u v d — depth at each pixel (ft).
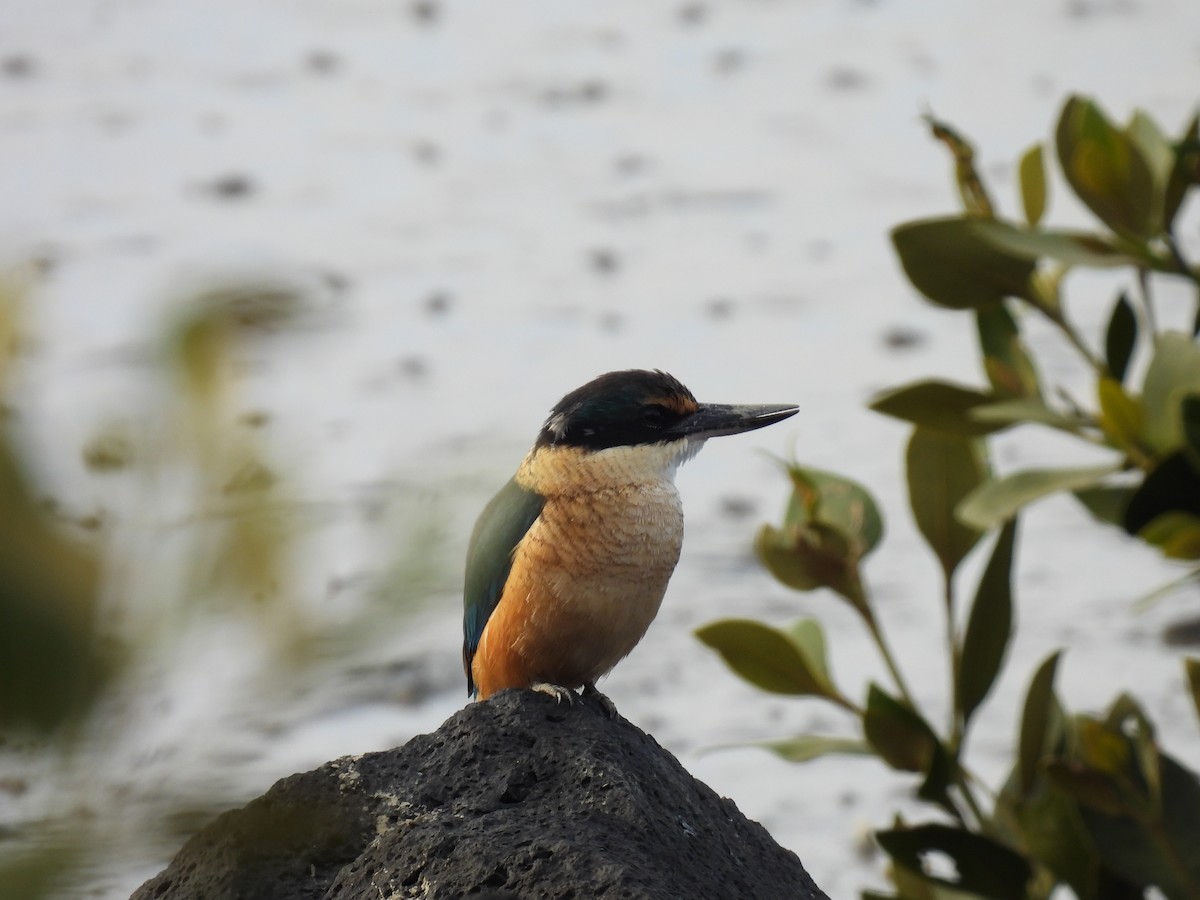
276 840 9.15
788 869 25.57
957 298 30.07
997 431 29.89
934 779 30.22
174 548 7.82
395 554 8.24
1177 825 28.12
